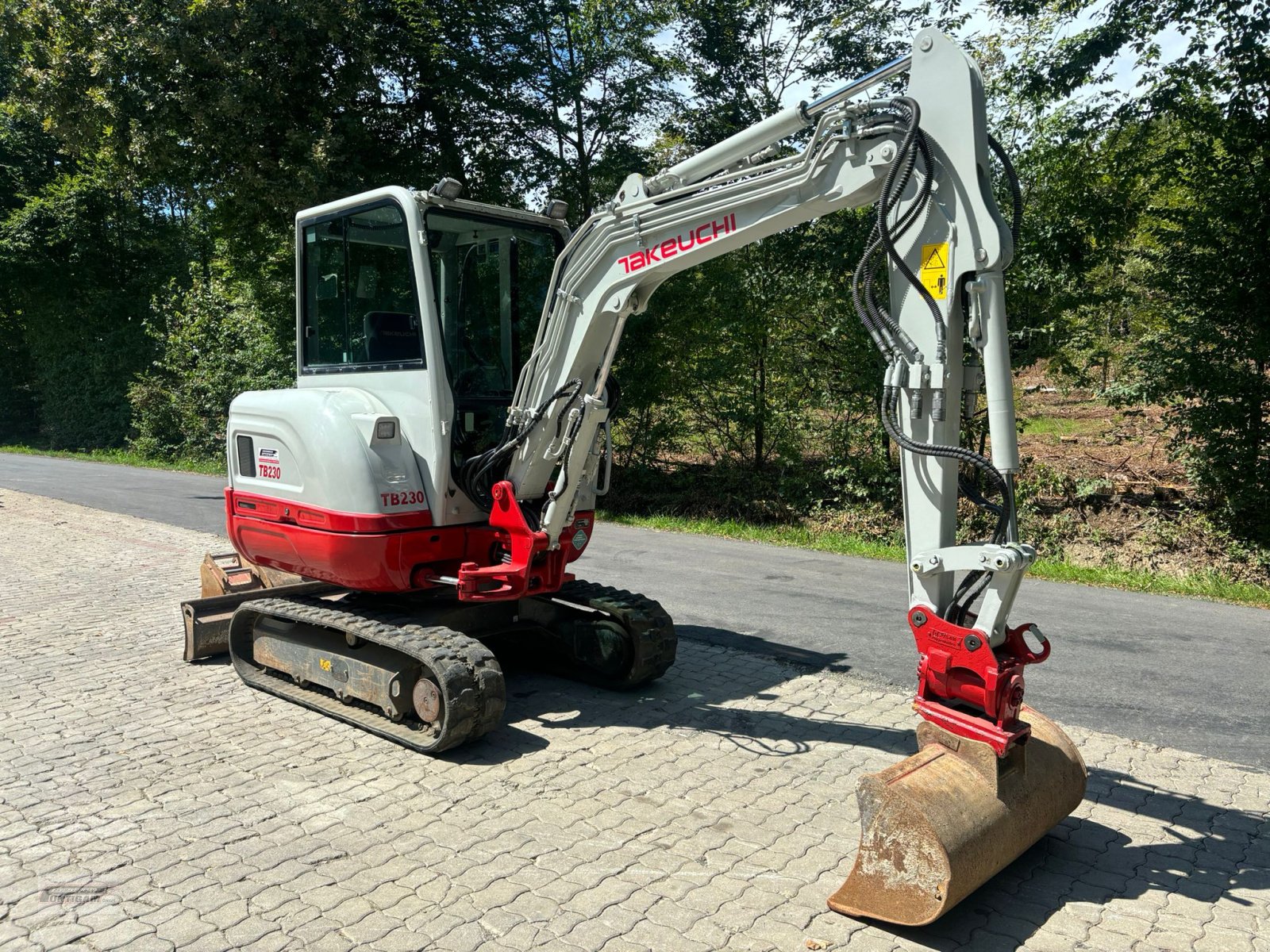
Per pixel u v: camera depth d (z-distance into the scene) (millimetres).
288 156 14000
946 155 3381
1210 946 3100
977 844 3154
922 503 3557
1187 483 11484
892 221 3564
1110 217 10750
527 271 5547
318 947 3014
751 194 4012
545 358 4871
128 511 13312
